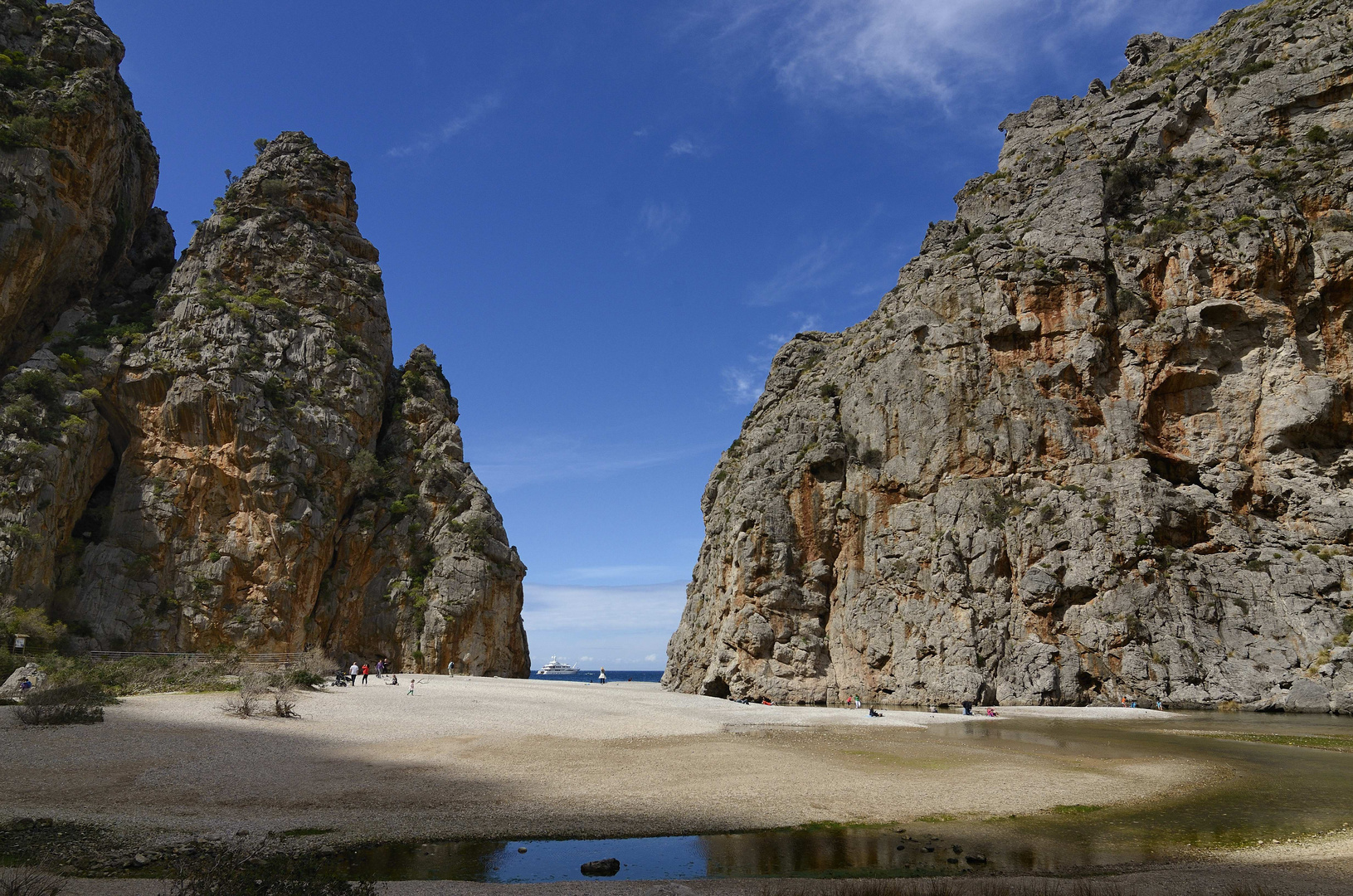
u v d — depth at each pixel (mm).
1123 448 69500
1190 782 28469
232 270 96688
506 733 37406
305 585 83750
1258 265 68125
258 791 24516
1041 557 67375
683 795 25328
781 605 76188
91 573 76000
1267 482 66500
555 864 18516
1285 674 59250
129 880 15961
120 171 91500
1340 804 24953
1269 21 79062
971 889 15789
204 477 82250
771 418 92500
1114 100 84625
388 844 19906
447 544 94625
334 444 89688
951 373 75250
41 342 83000
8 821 20594
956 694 64188
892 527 74000
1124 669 62000
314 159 106812
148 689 45656
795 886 16234
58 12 87438
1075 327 73000
